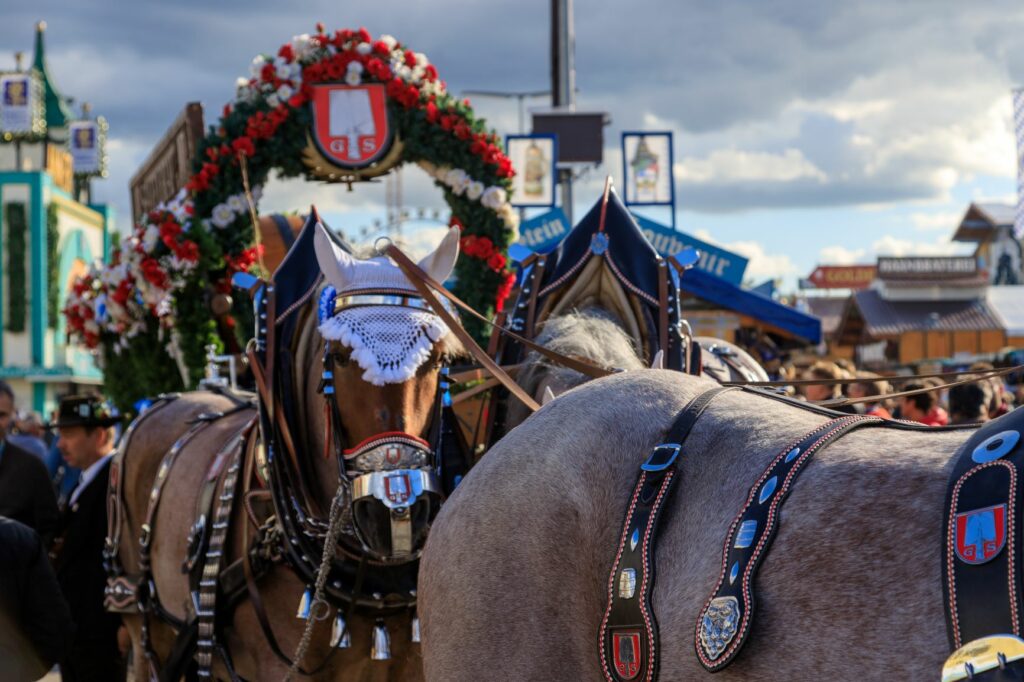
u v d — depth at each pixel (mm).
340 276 3869
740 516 2227
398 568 4074
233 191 6621
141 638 5355
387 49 6906
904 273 33562
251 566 4113
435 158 6926
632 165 15109
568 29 15844
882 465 2143
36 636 4219
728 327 14836
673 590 2295
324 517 4074
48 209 38406
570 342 4055
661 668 2273
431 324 3760
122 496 5773
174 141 7918
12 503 5738
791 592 2086
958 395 6637
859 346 36438
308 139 6770
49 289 38406
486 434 4395
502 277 7078
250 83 6805
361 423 3682
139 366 7598
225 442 4891
